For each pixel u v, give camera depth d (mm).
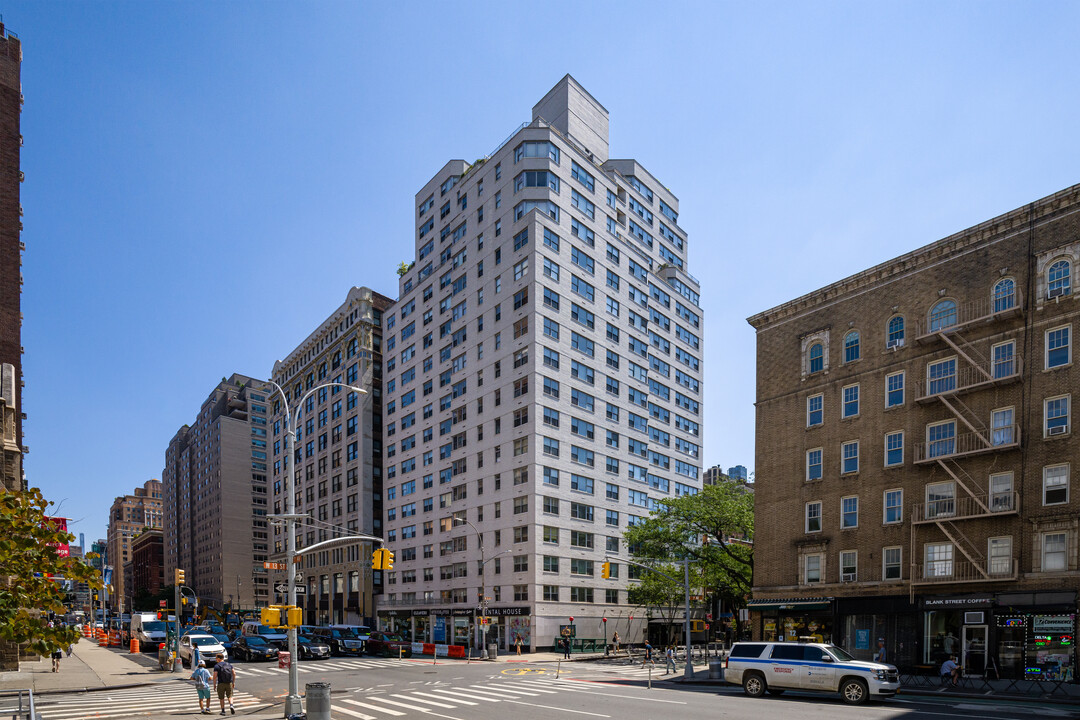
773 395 40094
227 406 161125
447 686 28828
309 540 93750
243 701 25109
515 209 66125
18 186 56406
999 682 27141
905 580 31938
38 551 9148
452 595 67250
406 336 81125
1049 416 28781
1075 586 26750
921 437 32875
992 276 31516
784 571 37469
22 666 41375
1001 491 29734
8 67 57094
